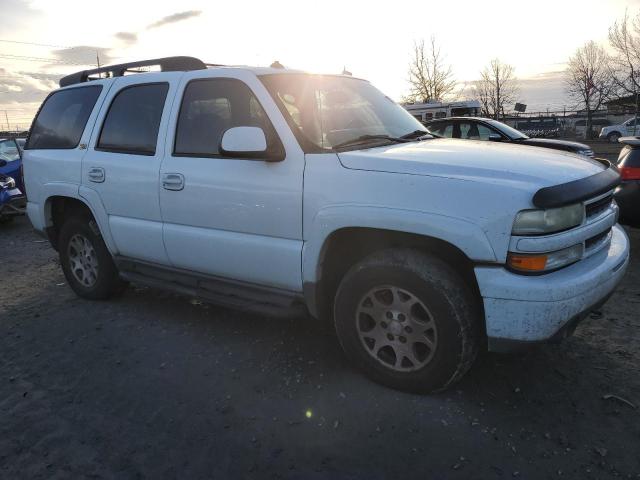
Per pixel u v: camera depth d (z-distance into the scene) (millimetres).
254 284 3562
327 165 3074
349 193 2967
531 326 2602
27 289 5562
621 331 3822
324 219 3045
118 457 2676
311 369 3422
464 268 2951
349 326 3166
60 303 4988
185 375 3455
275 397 3125
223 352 3750
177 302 4820
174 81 3924
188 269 3943
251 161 3365
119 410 3094
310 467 2525
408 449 2607
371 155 3025
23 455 2730
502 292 2611
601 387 3086
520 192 2562
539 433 2688
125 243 4266
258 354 3686
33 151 5043
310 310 3326
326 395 3107
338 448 2645
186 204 3709
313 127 3354
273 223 3295
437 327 2832
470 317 2795
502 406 2922
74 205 4844
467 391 3072
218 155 3564
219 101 3635
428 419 2826
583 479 2369
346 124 3572
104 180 4258
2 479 2557
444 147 3303
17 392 3359
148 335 4117
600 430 2699
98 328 4305
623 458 2488
